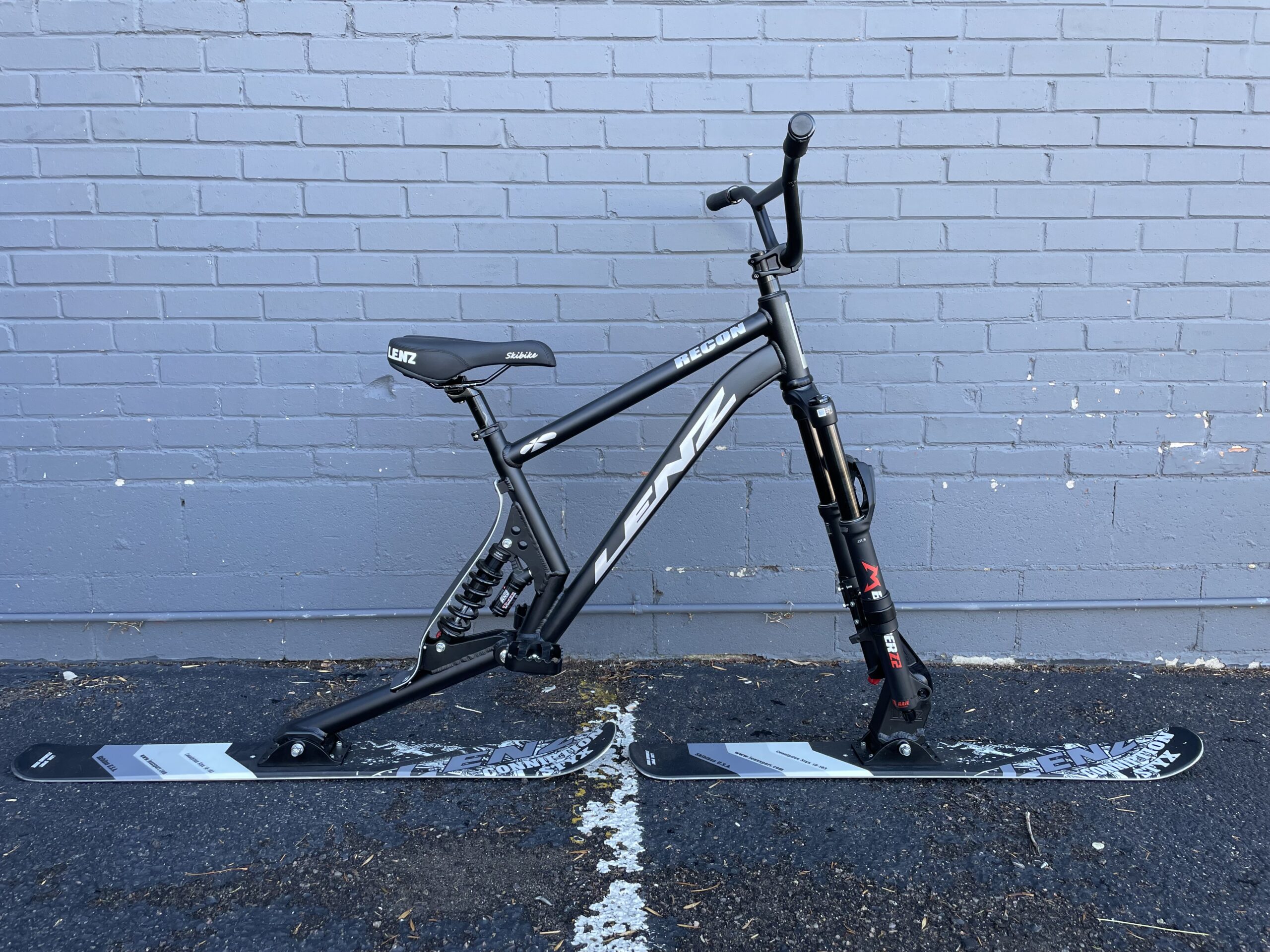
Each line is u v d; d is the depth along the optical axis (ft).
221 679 9.27
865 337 9.24
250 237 8.95
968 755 7.71
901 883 6.16
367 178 8.87
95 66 8.63
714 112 8.84
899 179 8.97
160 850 6.48
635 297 9.12
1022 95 8.86
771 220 9.06
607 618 9.69
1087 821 6.86
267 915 5.84
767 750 7.73
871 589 7.06
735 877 6.22
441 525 9.46
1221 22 8.77
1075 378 9.30
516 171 8.90
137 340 9.07
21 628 9.49
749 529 9.52
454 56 8.70
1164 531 9.53
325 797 7.18
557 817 6.93
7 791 7.20
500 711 8.59
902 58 8.79
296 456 9.31
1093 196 9.02
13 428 9.14
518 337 9.18
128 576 9.45
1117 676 9.47
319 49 8.65
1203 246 9.10
